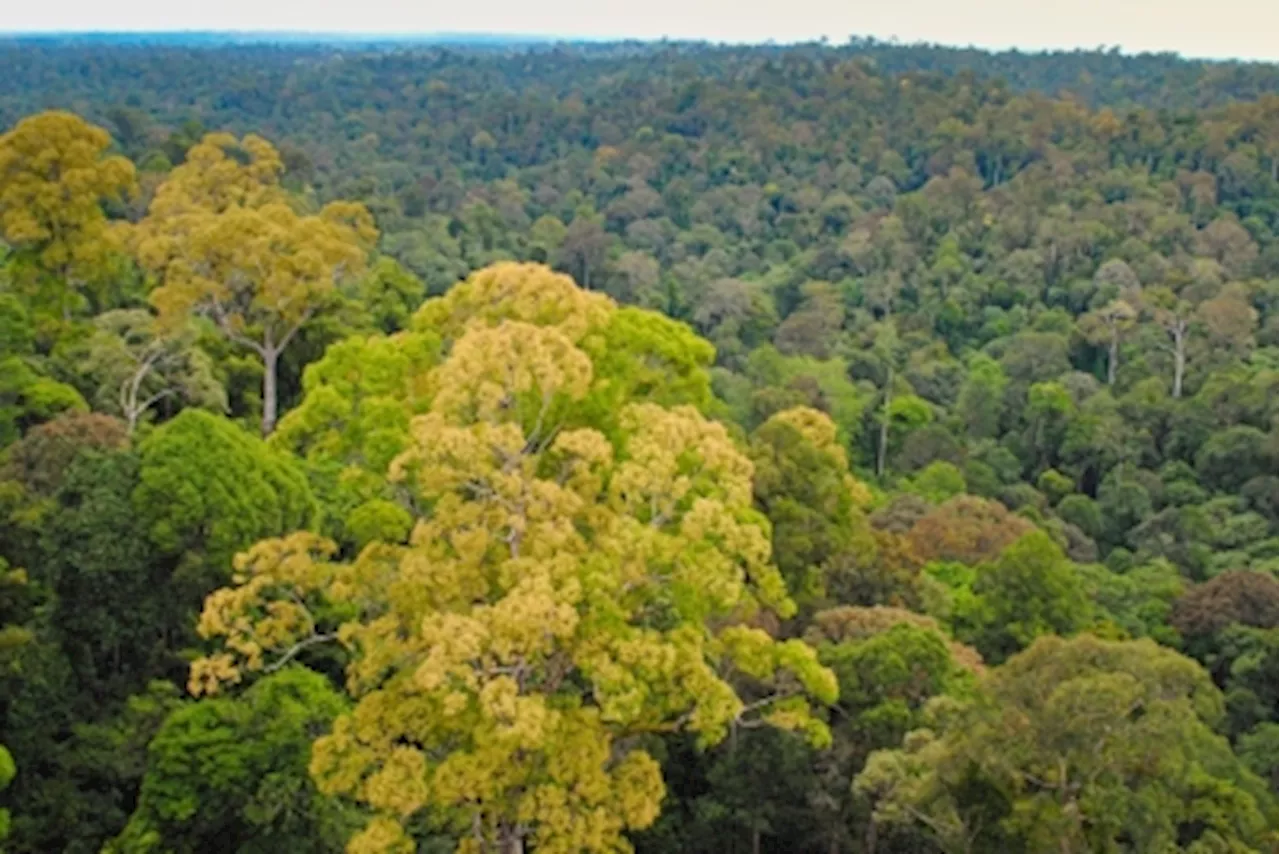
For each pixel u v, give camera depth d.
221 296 40.88
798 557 30.66
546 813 15.54
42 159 38.78
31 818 21.00
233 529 23.30
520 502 15.75
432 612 15.80
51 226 39.50
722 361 74.19
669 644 15.85
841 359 69.94
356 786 16.23
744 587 19.50
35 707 21.64
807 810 23.97
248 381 42.66
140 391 36.34
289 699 20.67
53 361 35.12
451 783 15.38
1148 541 50.19
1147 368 68.06
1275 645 34.00
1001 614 33.31
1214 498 54.81
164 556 23.59
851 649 24.66
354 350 22.09
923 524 43.44
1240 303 71.69
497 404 16.20
